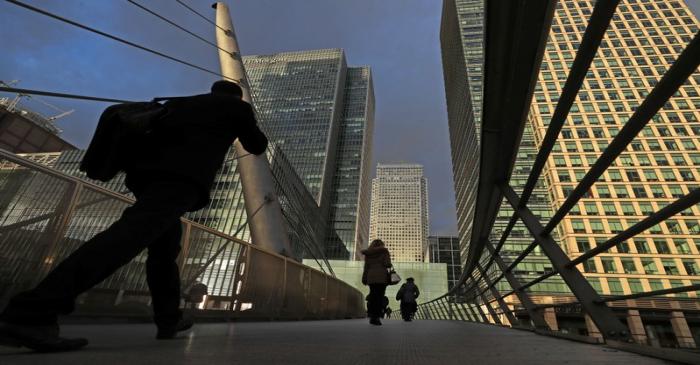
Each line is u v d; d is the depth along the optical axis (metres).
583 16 88.31
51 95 3.24
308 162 130.12
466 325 8.32
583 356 2.13
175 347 2.00
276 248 15.70
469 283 10.86
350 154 149.12
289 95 150.38
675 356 1.88
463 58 105.69
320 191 123.62
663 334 41.94
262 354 1.84
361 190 141.88
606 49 84.31
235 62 18.97
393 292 66.19
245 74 19.12
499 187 4.11
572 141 73.81
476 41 106.88
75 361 1.41
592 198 67.75
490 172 3.98
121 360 1.48
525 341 3.22
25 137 89.56
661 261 61.62
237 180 74.38
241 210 71.12
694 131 71.19
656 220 1.93
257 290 7.37
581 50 1.88
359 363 1.67
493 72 2.56
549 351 2.37
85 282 1.54
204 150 2.01
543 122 77.12
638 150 71.19
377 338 3.15
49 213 3.95
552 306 4.39
